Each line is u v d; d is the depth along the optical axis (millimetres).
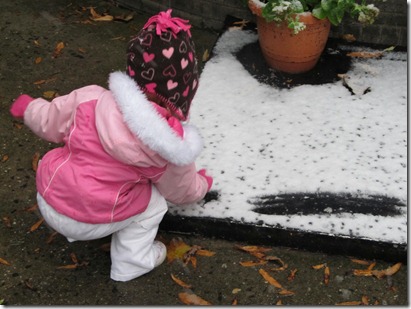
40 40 3166
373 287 2166
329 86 2773
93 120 1975
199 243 2299
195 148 1999
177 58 1911
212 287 2172
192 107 2666
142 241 2137
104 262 2246
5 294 2156
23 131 2688
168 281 2189
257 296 2148
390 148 2496
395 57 2926
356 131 2568
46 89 2898
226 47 2982
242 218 2268
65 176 1991
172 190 2104
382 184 2365
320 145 2512
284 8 2572
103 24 3287
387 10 2924
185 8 3236
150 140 1903
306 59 2773
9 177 2508
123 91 1911
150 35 1896
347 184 2363
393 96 2717
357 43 3004
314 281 2184
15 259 2246
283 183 2371
